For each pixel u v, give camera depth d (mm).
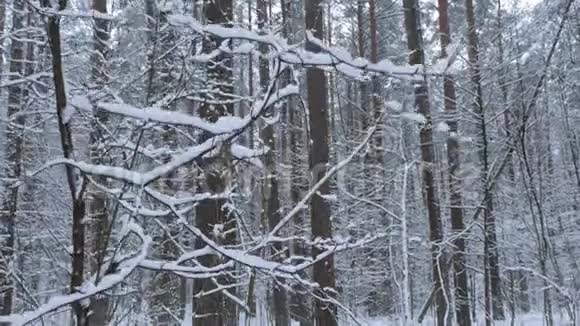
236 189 4703
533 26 8859
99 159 3734
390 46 21906
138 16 4125
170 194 4363
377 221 11234
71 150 2936
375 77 3455
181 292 9922
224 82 4852
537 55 8836
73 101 2939
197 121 2895
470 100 10414
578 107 11234
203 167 4133
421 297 13852
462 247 11211
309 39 2842
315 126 8797
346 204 10219
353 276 13594
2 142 8648
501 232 12320
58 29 2936
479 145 10281
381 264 14188
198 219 4625
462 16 16875
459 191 10938
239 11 8453
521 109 9133
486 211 9594
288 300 10680
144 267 3004
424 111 7586
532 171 9883
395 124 7996
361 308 15625
